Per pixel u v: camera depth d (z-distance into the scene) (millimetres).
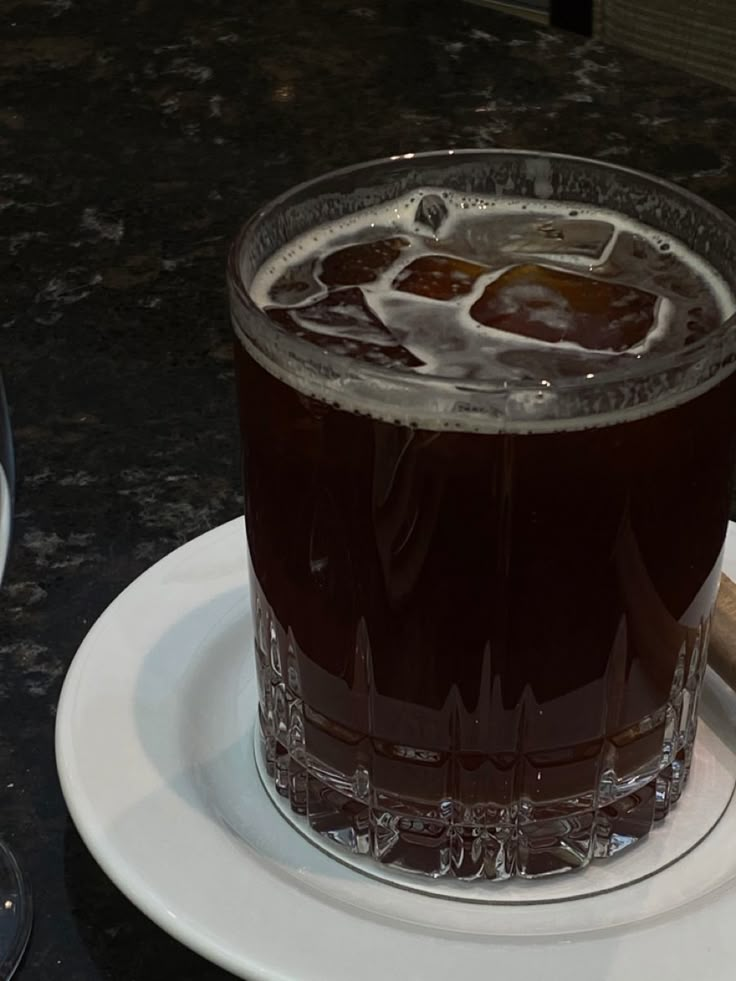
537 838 273
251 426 263
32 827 295
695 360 237
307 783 282
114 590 359
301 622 267
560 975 245
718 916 255
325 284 275
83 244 505
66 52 640
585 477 237
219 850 267
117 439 413
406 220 296
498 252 287
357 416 238
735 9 726
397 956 248
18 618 350
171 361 447
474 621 249
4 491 275
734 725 311
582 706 261
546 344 253
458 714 260
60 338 457
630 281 275
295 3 675
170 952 271
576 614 250
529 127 563
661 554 254
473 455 234
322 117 580
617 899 270
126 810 274
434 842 273
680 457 246
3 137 576
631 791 278
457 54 623
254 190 534
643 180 287
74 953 271
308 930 252
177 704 301
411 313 264
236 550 343
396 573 249
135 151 563
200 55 633
